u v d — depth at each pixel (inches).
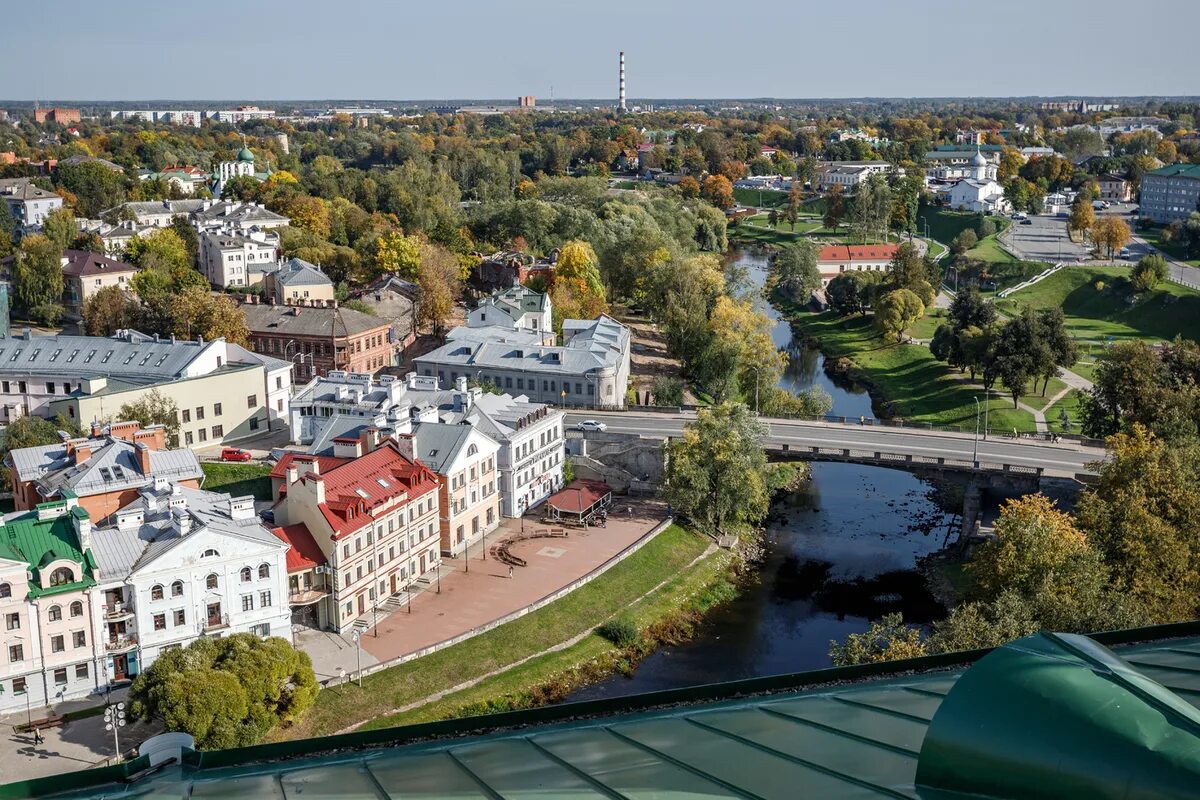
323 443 5718.5
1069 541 4156.0
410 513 5206.7
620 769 1087.0
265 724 3860.7
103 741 3900.1
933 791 976.3
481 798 1019.9
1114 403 6953.7
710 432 6107.3
